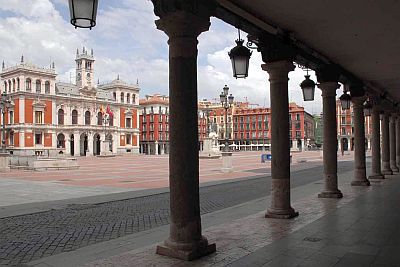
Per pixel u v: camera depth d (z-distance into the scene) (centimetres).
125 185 1844
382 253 546
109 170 3067
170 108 552
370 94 1592
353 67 1184
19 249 663
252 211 970
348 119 10138
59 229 832
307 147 10881
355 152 1454
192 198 550
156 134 11294
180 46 541
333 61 1089
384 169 1875
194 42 549
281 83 820
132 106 9988
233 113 12050
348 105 1406
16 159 3284
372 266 487
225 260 527
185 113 544
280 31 799
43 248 670
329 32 827
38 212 1061
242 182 1986
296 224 761
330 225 742
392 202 1018
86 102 8825
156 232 759
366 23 766
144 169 3180
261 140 11600
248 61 739
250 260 523
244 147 11688
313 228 718
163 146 11406
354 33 830
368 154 6062
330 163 1143
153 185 1845
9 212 1053
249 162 4159
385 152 1883
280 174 833
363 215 841
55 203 1232
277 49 805
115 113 9538
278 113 822
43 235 773
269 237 655
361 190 1293
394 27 792
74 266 535
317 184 1683
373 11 700
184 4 520
